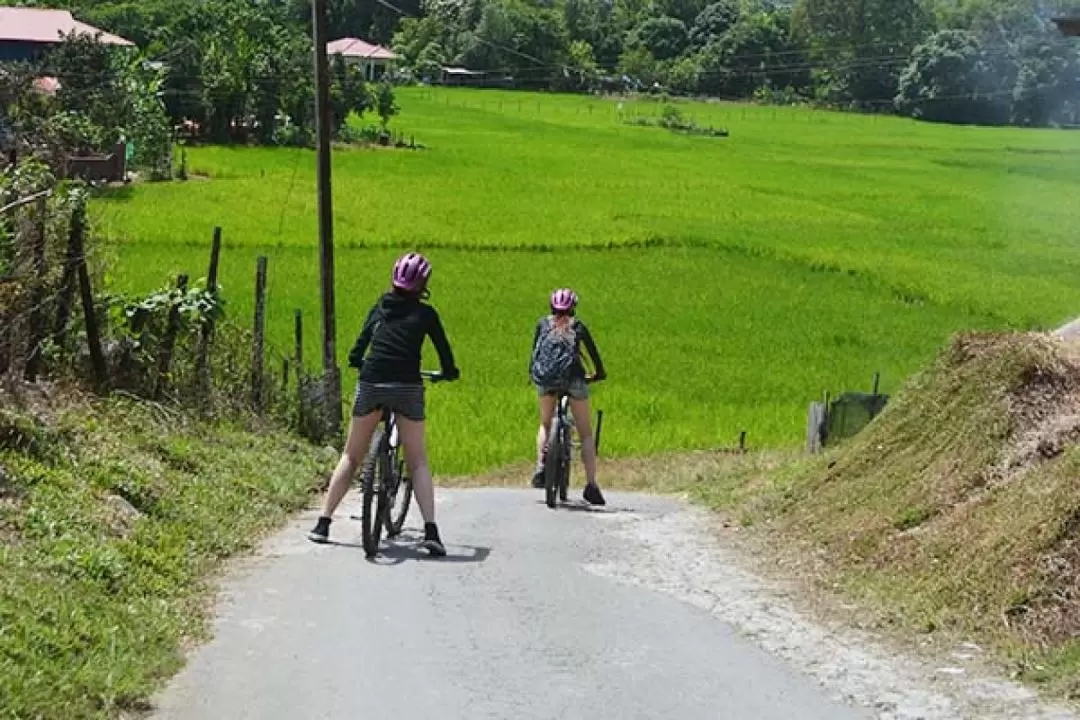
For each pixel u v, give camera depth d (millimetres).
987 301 36531
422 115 95250
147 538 8875
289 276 34031
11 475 8859
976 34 120688
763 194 61469
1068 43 111938
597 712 6168
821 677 6848
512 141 80688
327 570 9031
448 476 19281
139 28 74062
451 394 24484
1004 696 6473
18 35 63312
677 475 17797
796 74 134125
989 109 116562
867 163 79875
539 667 6879
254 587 8500
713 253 43844
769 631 7820
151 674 6523
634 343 30453
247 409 16062
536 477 13297
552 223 47375
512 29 125312
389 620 7723
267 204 46438
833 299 36969
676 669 6914
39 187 12164
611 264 40938
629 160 73875
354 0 120312
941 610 7953
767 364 28734
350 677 6625
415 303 9648
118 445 11039
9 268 11500
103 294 14078
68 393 11930
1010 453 9523
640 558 10156
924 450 10633
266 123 72812
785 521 11414
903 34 128750
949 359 11188
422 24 122250
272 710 6125
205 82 69750
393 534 10328
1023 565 7793
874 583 8867
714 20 140125
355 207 47781
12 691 5664
